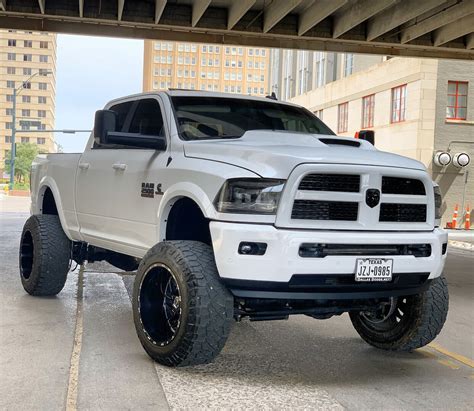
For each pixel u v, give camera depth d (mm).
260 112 5762
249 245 4047
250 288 4121
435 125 25188
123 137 4980
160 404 3895
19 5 15461
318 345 5594
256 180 4086
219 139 5051
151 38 17094
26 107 160125
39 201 7500
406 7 14992
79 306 6715
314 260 4043
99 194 5961
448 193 25219
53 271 6871
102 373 4457
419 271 4465
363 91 30078
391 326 5285
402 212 4477
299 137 4988
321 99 35344
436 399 4215
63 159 6941
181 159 4785
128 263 7270
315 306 4605
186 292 4164
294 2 14164
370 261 4227
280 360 5043
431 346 5723
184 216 4969
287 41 17750
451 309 7684
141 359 4816
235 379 4469
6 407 3768
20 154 110688
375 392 4312
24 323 5859
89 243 6484
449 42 17812
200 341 4148
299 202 4090
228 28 16391
